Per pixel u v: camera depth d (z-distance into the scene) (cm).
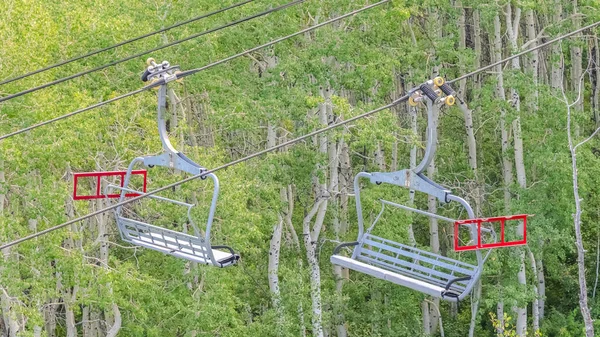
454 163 5525
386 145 4166
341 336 5044
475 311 5006
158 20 4094
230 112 4119
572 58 6200
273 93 4141
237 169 4053
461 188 5106
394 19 4303
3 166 3472
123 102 3784
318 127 4259
